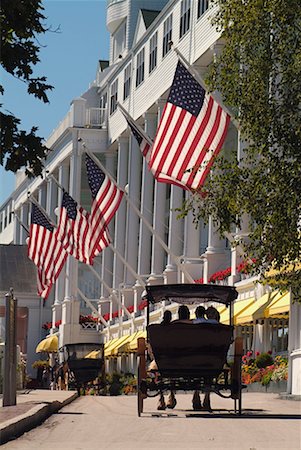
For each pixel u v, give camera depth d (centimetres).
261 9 4412
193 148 5734
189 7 10369
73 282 14325
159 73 11538
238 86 4553
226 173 4662
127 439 2688
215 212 4653
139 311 11975
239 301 7875
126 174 13362
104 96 14625
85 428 3072
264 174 4575
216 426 3127
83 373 7538
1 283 16712
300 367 5578
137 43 12431
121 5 15912
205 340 3578
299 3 4366
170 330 3575
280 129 4469
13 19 4228
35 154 4306
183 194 11081
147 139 7175
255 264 4616
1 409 3416
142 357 3678
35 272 16950
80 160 14300
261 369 6706
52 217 16050
